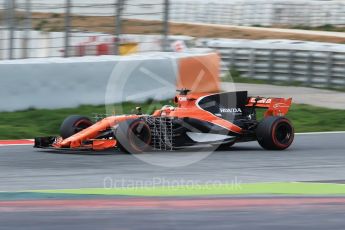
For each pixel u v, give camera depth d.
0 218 23.02
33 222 22.53
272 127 38.81
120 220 22.92
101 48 66.88
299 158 36.97
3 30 62.53
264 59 76.38
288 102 40.53
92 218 23.14
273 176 31.62
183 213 23.95
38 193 27.25
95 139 37.22
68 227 21.98
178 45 69.31
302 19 135.50
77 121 38.50
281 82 75.06
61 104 54.06
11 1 57.00
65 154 37.38
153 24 73.44
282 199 26.48
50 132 47.00
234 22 140.38
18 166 33.72
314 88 71.94
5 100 52.00
